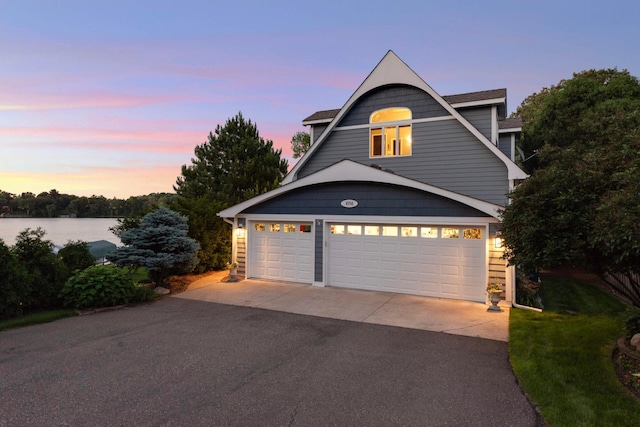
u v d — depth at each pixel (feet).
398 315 26.12
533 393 13.94
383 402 13.33
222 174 65.82
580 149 20.59
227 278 39.42
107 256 32.96
